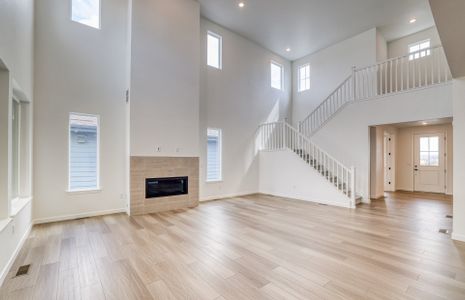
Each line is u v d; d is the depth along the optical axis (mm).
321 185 6285
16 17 2918
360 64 7270
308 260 2752
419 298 2000
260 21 6672
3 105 2625
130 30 4844
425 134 8156
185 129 5617
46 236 3549
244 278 2346
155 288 2174
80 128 4715
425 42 7078
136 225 4145
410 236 3596
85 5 4820
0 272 2266
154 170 5113
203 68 6531
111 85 5023
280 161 7340
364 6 5934
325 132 7113
